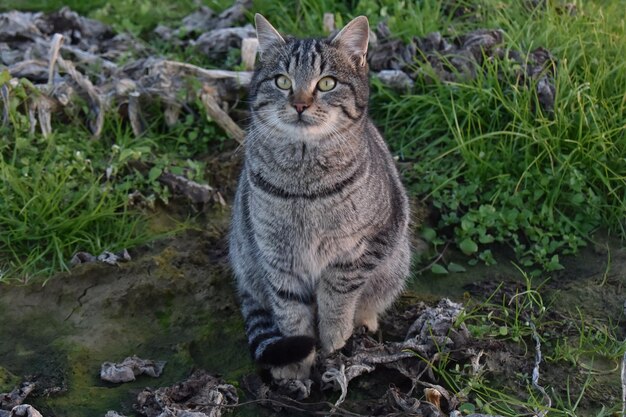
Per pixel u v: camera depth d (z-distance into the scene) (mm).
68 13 7789
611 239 6020
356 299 5086
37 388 4789
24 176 6043
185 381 4801
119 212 6082
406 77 6910
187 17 8016
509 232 6059
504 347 5090
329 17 7359
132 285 5504
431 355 5008
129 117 6719
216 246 5973
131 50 7523
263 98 4895
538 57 6773
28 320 5309
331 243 4867
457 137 6367
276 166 4789
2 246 5746
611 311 5430
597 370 4949
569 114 6402
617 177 6086
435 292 5727
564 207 6207
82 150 6402
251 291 5293
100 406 4711
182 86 6879
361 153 4859
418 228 6141
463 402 4707
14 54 7270
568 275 5781
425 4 7453
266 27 5031
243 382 4902
